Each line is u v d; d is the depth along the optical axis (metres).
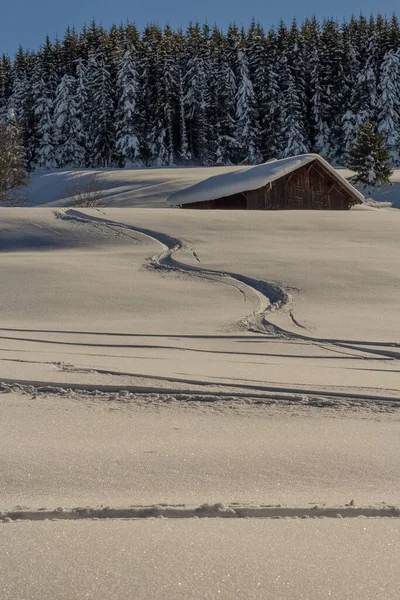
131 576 2.68
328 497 3.98
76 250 25.39
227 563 2.82
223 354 11.74
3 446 4.86
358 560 2.91
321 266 21.91
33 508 3.54
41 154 91.31
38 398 6.69
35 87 91.81
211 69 97.25
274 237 27.00
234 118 93.31
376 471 4.58
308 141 91.25
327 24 99.25
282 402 6.92
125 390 7.20
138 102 90.06
